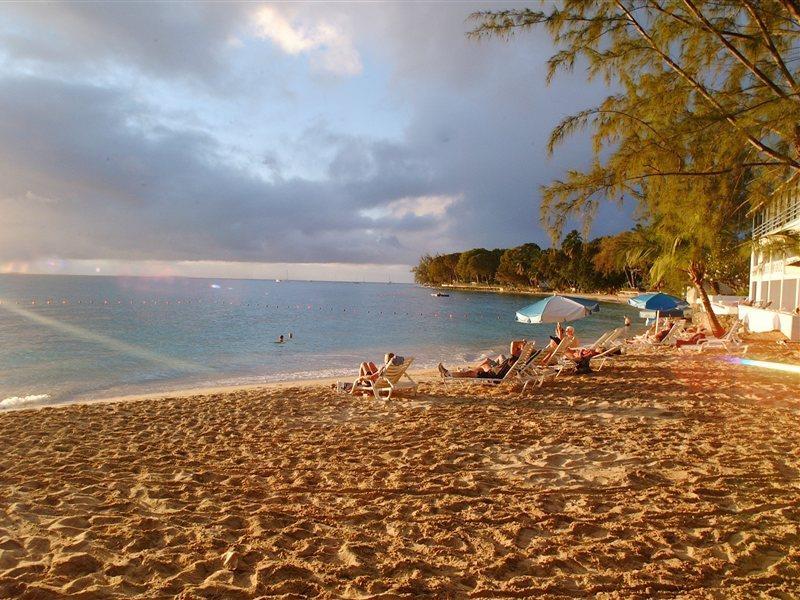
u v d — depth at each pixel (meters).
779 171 3.88
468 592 3.16
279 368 18.28
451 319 44.81
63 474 5.47
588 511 4.46
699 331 17.67
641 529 4.05
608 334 15.20
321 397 10.54
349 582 3.23
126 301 69.25
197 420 8.48
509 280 119.75
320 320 42.62
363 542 3.81
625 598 3.08
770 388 10.07
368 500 4.76
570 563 3.52
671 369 12.84
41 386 14.93
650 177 3.96
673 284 20.05
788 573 3.36
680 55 4.11
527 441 6.80
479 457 6.14
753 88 4.05
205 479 5.40
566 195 4.02
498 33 4.10
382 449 6.55
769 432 6.89
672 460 5.79
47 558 3.41
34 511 4.31
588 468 5.68
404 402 9.76
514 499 4.75
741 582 3.27
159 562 3.40
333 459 6.11
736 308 27.00
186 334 30.17
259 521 4.18
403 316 48.56
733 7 4.00
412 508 4.52
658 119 4.02
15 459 6.13
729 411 8.21
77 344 24.95
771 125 3.72
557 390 10.55
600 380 11.52
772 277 25.34
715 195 3.97
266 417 8.68
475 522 4.22
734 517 4.24
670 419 7.80
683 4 3.99
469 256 147.62
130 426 8.03
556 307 13.18
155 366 18.67
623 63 4.18
